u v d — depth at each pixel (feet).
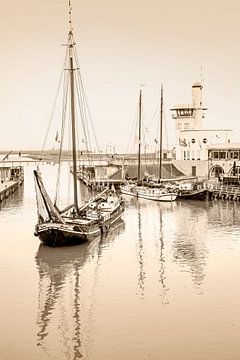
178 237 233.55
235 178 426.51
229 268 178.91
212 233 241.76
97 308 141.08
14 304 144.97
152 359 111.45
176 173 533.55
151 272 175.01
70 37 252.42
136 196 401.29
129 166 553.64
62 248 211.20
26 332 126.11
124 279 167.43
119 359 111.96
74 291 155.74
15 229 257.14
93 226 227.20
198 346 117.19
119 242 223.71
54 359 112.37
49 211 213.46
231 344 117.91
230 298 147.43
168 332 124.77
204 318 133.08
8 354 114.73
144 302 145.28
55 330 127.13
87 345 118.62
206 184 402.31
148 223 273.75
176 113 576.61
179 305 142.51
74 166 246.27
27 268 181.16
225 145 507.71
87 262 188.75
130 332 125.29
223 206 342.44
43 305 143.95
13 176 588.50
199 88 570.87
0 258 195.31
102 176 557.33
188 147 538.06
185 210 324.80
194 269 178.40
